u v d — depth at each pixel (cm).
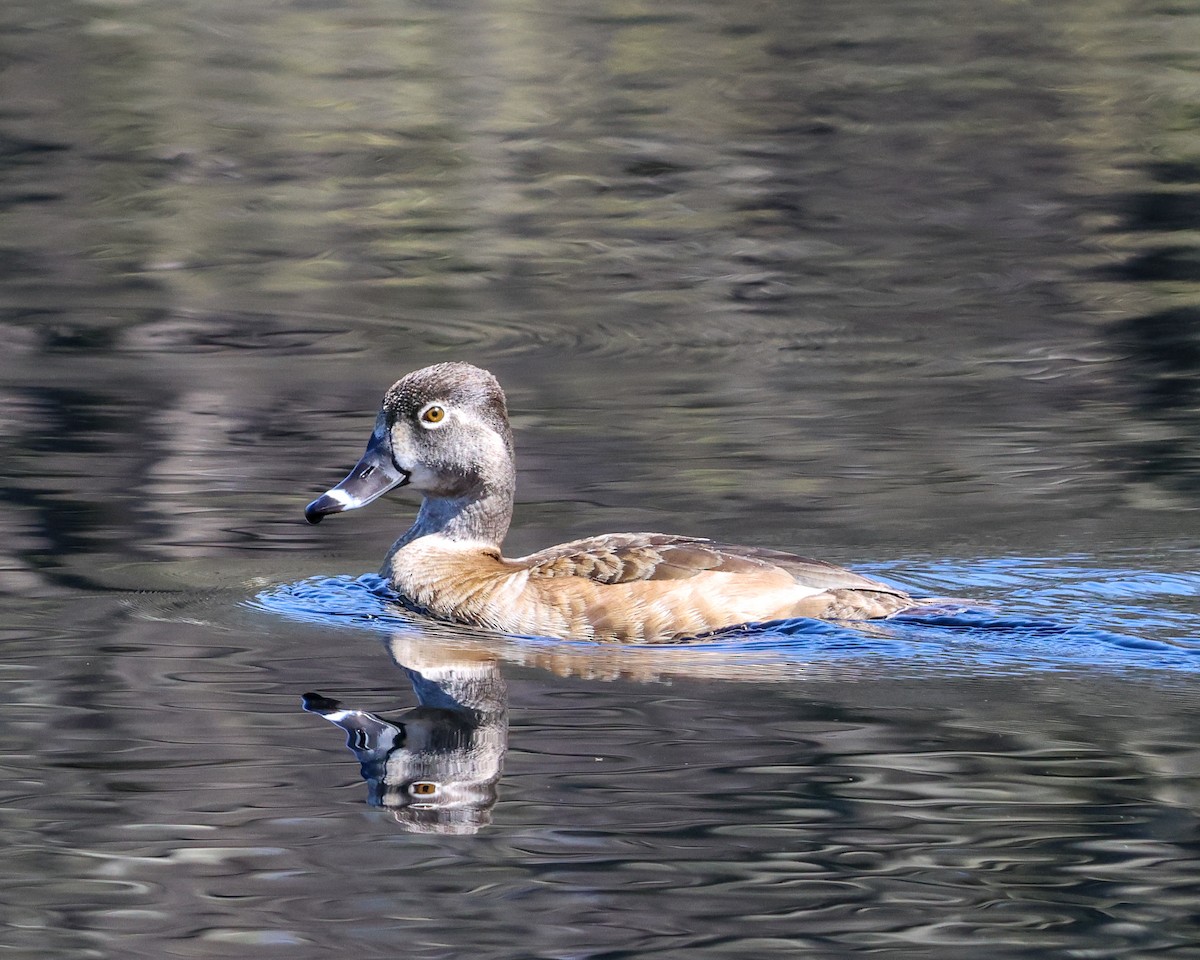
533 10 4094
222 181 2830
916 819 824
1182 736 925
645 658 1071
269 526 1361
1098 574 1230
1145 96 3344
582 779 870
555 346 1992
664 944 714
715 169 2900
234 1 4134
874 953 707
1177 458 1527
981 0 4297
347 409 1708
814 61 3653
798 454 1557
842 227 2577
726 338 2023
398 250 2464
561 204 2714
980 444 1583
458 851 789
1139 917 734
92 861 781
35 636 1093
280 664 1054
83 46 3681
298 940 714
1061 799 845
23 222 2569
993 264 2372
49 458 1513
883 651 1077
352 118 3206
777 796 848
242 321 2091
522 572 1169
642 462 1536
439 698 991
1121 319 2084
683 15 4091
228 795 849
